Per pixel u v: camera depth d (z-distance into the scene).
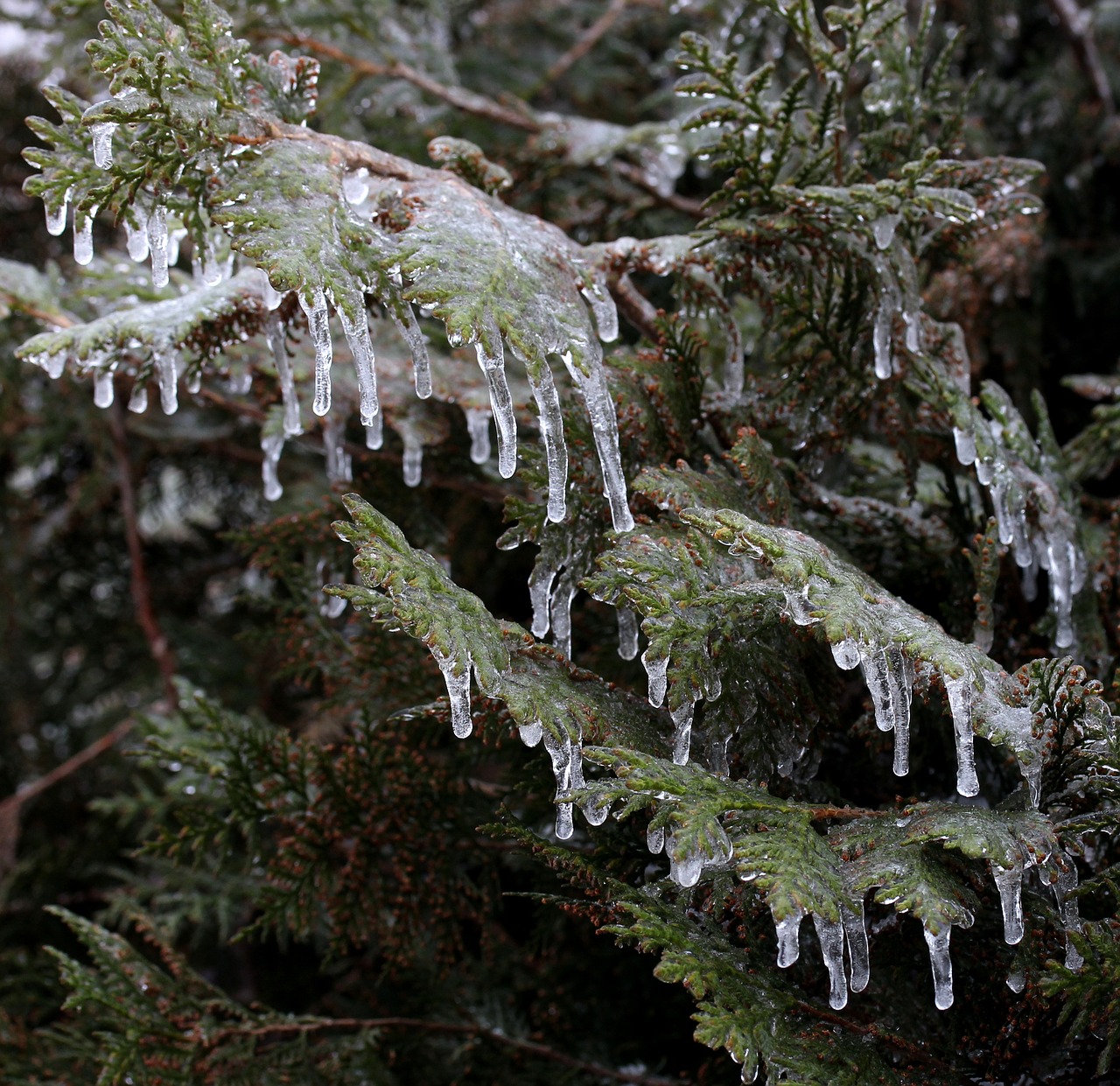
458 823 1.34
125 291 1.36
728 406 1.31
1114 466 1.46
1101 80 1.85
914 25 1.86
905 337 1.30
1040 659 1.19
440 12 1.95
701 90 1.29
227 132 1.22
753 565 1.24
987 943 1.22
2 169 2.70
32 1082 1.44
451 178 1.27
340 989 1.74
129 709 2.23
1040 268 1.60
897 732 1.19
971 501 1.35
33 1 2.40
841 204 1.26
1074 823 1.20
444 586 1.20
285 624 1.40
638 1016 1.39
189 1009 1.36
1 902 2.00
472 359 1.37
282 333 1.29
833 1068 1.18
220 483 2.61
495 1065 1.38
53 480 2.69
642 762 1.18
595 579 1.21
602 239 1.68
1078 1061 1.22
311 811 1.35
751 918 1.21
